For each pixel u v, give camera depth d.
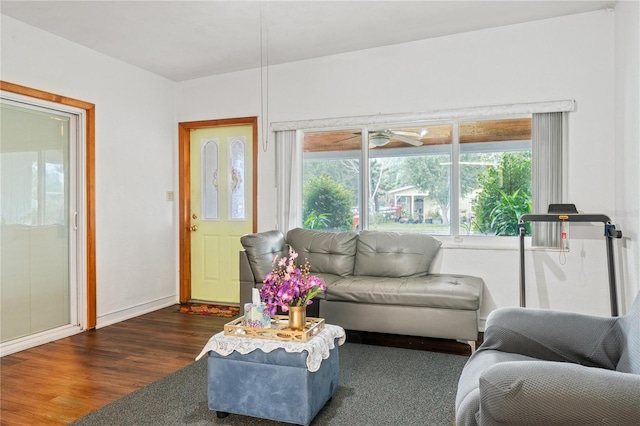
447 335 3.22
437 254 3.97
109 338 3.73
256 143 4.72
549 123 3.62
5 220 3.42
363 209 4.31
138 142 4.61
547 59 3.61
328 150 4.47
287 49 4.17
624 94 3.18
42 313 3.71
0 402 2.50
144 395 2.58
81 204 3.99
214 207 5.08
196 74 4.89
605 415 1.17
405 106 4.08
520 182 3.80
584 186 3.53
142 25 3.57
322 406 2.31
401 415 2.31
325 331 2.42
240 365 2.24
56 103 3.73
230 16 3.43
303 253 4.16
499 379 1.27
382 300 3.37
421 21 3.60
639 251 2.87
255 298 2.43
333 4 3.26
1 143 3.39
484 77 3.81
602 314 3.48
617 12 3.32
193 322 4.25
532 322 1.92
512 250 3.72
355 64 4.26
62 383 2.76
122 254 4.39
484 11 3.43
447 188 4.04
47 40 3.66
